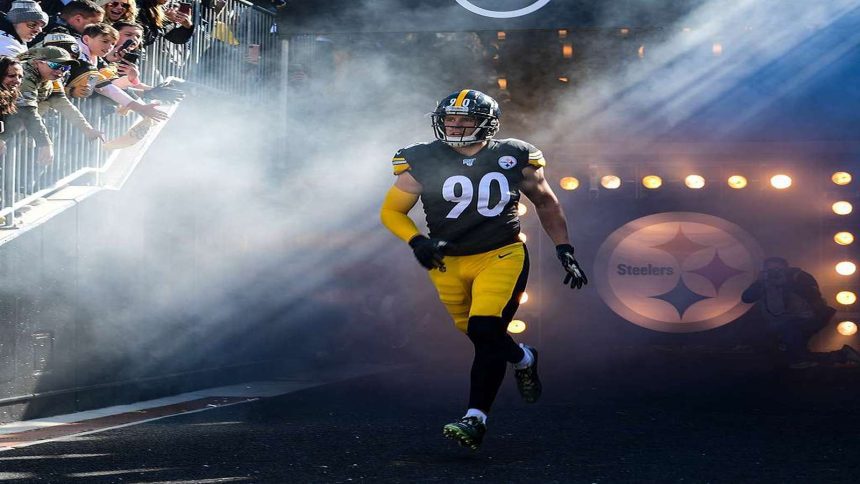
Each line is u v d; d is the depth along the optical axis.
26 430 7.91
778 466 5.83
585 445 6.70
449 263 6.42
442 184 6.29
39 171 9.02
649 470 5.68
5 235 8.41
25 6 8.75
